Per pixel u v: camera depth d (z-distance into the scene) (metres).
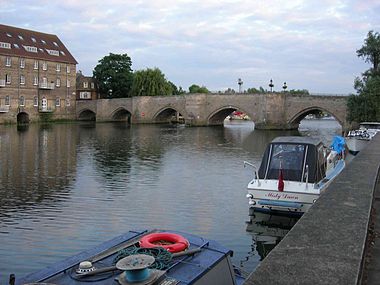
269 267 2.99
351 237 3.65
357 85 43.06
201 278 5.64
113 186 18.17
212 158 27.42
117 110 75.62
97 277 5.33
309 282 2.75
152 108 71.06
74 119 80.06
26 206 14.62
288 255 3.22
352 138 29.22
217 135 46.59
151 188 17.84
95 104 77.88
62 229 12.00
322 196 5.36
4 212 13.80
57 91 76.06
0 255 9.92
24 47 70.69
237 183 19.05
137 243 6.52
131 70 85.50
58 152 29.80
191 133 49.56
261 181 13.43
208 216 13.53
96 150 31.31
